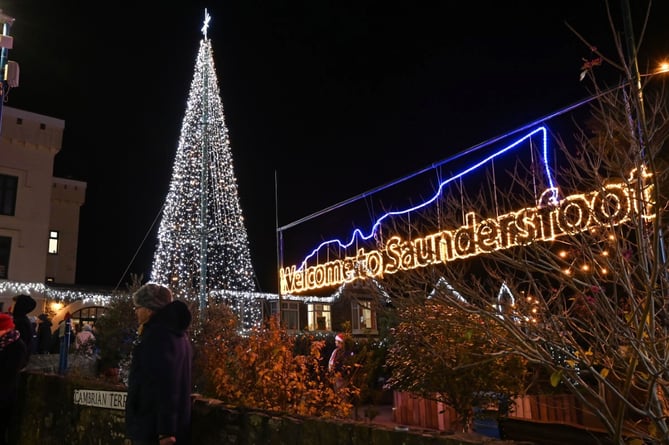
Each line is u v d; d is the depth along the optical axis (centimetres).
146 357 354
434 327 544
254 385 526
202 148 2281
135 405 354
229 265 2328
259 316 2342
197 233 2234
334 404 557
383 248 483
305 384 562
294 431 364
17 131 2631
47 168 2727
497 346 423
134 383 356
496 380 557
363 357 707
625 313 316
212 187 2322
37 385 604
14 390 589
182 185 2281
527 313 341
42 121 2711
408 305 422
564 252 339
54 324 2509
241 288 2331
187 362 379
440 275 368
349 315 2075
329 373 614
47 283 2688
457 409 583
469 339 530
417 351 588
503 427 452
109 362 1025
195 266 2220
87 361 994
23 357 593
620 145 359
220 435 406
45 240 2658
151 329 364
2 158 2602
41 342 1412
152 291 378
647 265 298
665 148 367
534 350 315
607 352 331
